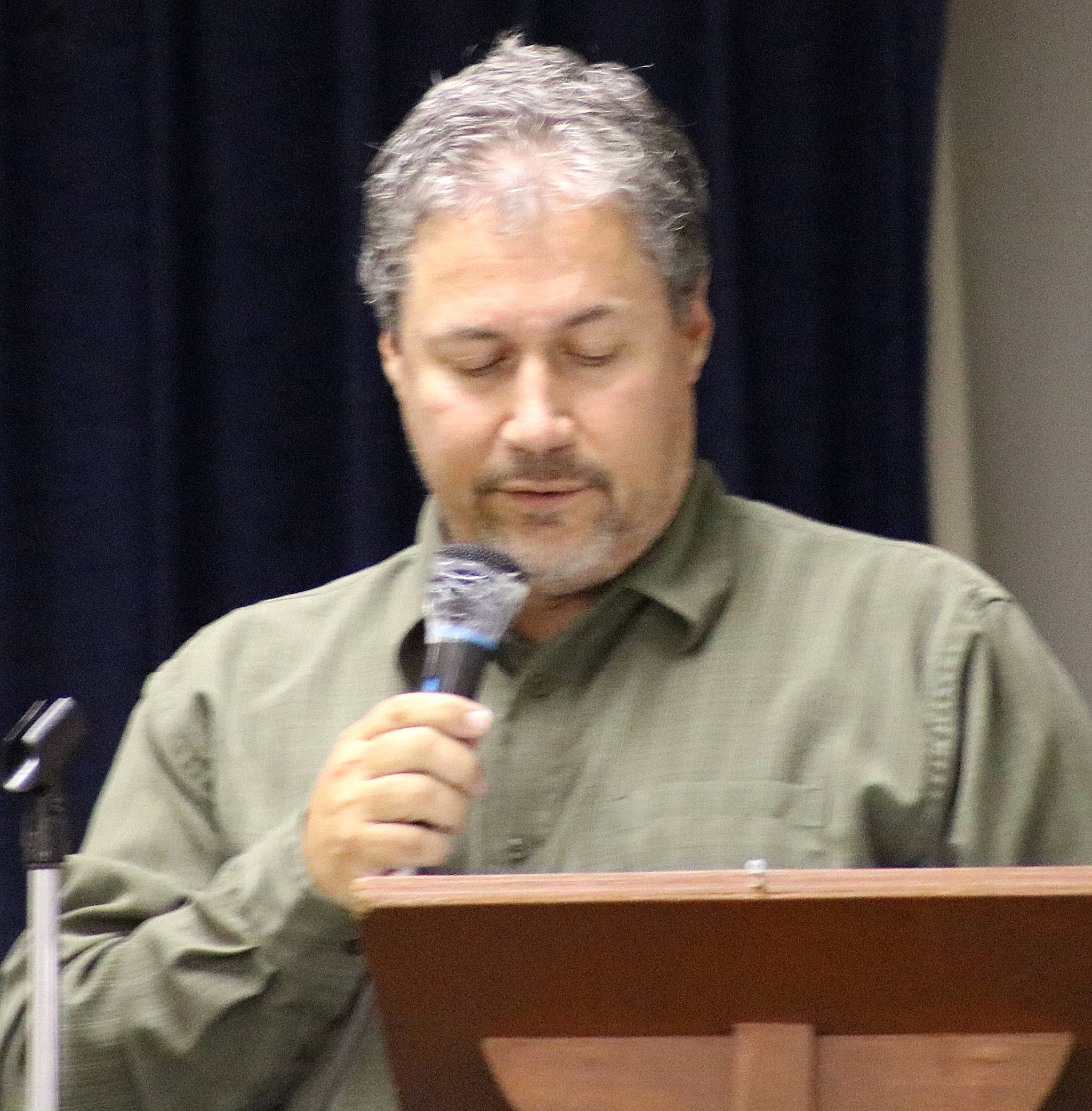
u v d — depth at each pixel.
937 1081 3.79
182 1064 5.63
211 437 10.77
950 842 5.58
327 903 5.32
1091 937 3.58
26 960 5.97
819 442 10.74
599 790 5.77
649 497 5.73
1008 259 11.52
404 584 6.36
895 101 10.77
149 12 10.68
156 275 10.57
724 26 10.64
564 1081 3.90
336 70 10.80
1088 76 11.34
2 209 10.62
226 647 6.41
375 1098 5.60
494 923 3.70
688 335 6.11
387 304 6.03
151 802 6.21
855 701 5.76
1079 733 5.79
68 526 10.63
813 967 3.71
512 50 6.16
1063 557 11.25
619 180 5.61
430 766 4.84
